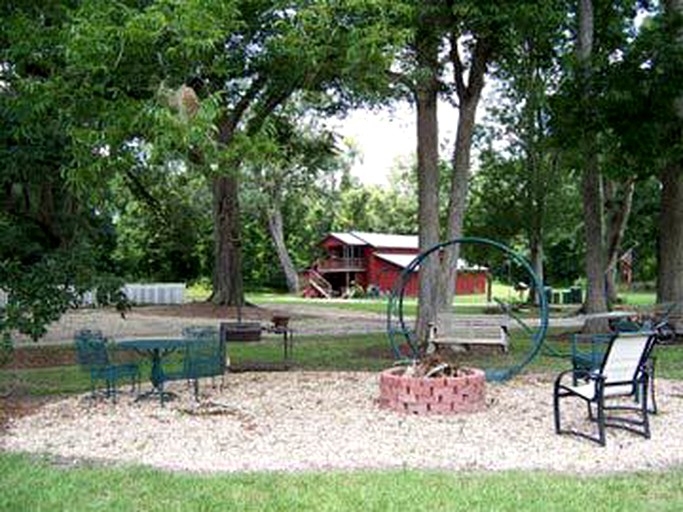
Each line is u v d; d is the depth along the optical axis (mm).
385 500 5336
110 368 9727
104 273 11812
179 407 9109
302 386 10703
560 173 32000
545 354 14523
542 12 13492
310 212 62156
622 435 7605
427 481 5844
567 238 45594
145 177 22094
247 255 54906
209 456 6777
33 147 10836
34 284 10492
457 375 9008
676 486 5734
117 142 8641
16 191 12555
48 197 12719
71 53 8320
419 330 15617
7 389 10906
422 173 15633
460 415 8562
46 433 7746
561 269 52125
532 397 9680
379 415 8562
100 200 9703
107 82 9078
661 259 18969
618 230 31203
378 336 19609
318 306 35781
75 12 9180
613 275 31594
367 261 54750
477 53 15352
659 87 15867
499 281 62125
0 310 10539
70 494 5469
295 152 29484
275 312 29641
